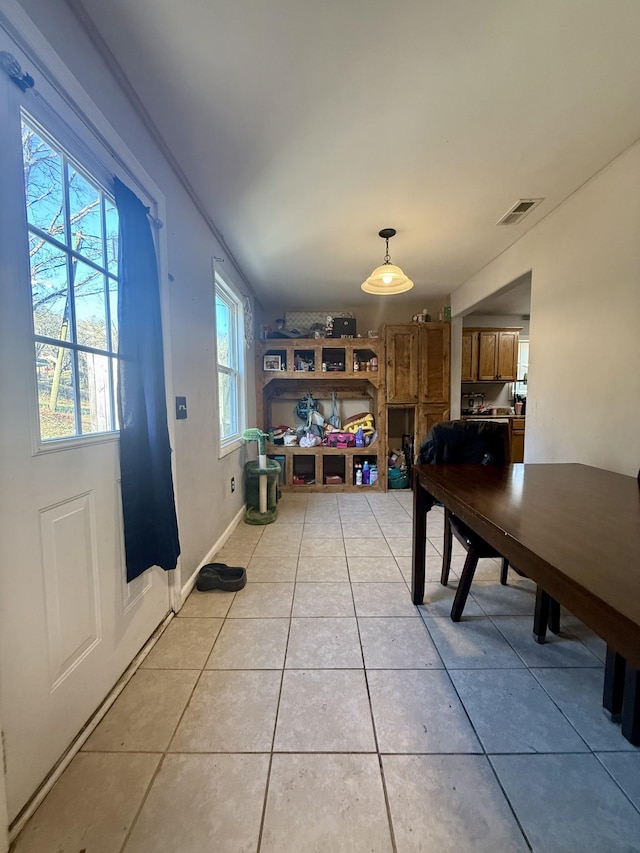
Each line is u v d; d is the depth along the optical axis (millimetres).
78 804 975
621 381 1907
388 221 2547
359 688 1368
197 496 2209
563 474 1754
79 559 1179
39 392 1044
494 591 2074
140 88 1431
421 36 1229
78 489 1174
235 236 2760
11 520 912
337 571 2334
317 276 3686
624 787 1019
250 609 1897
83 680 1185
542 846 882
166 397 1757
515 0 1114
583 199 2137
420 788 1013
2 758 866
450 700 1314
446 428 2152
